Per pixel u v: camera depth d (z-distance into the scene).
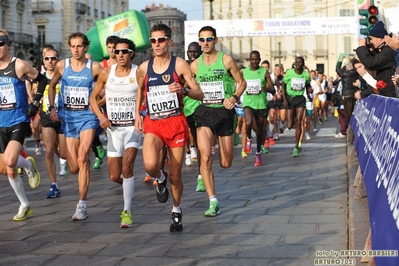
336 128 36.31
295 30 56.56
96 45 33.28
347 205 11.99
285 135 31.00
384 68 12.98
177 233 10.13
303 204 12.28
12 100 11.36
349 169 15.05
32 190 15.21
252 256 8.59
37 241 9.88
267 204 12.41
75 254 9.03
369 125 11.95
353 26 56.16
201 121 11.70
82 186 11.52
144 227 10.66
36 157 23.23
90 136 11.70
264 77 19.33
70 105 11.90
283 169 17.78
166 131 9.93
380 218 6.46
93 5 110.62
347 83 25.56
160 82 9.92
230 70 11.77
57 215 11.95
